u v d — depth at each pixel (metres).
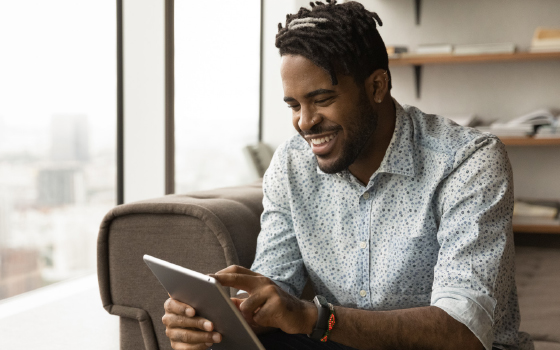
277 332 1.10
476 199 0.93
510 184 0.96
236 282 0.83
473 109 2.92
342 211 1.08
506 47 2.64
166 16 2.32
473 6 2.87
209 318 0.83
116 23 2.34
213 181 3.07
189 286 0.78
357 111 0.95
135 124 2.37
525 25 2.81
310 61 0.92
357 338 0.85
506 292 0.92
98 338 1.68
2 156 2.02
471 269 0.88
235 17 3.17
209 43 2.91
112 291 1.22
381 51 1.00
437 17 2.92
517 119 2.67
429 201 0.99
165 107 2.34
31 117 2.10
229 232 1.17
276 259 1.14
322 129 0.95
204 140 2.92
